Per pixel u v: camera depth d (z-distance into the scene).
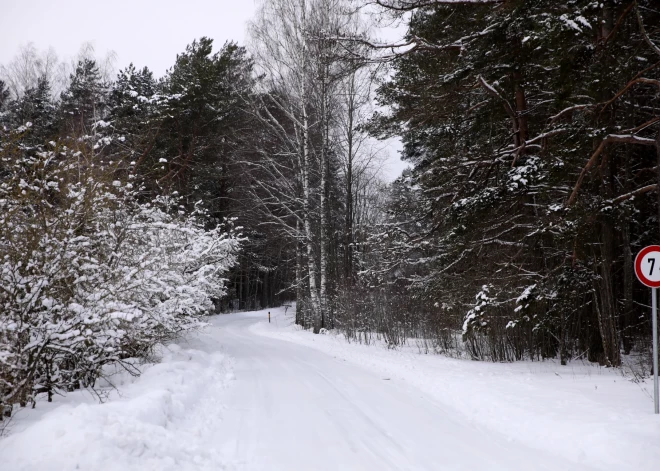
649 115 15.16
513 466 5.33
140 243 10.54
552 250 13.11
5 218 6.73
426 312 18.81
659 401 6.84
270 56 24.05
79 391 7.56
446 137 17.05
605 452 5.49
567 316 12.89
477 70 12.46
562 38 9.31
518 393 8.48
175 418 6.82
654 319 6.86
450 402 8.73
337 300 24.95
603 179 11.91
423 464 5.38
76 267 7.70
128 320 7.52
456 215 13.16
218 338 22.05
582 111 12.08
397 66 14.17
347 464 5.34
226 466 5.18
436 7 12.41
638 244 16.86
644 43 11.60
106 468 4.57
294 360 14.55
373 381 10.89
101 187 8.52
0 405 5.92
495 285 13.39
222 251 15.44
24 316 6.59
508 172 11.98
